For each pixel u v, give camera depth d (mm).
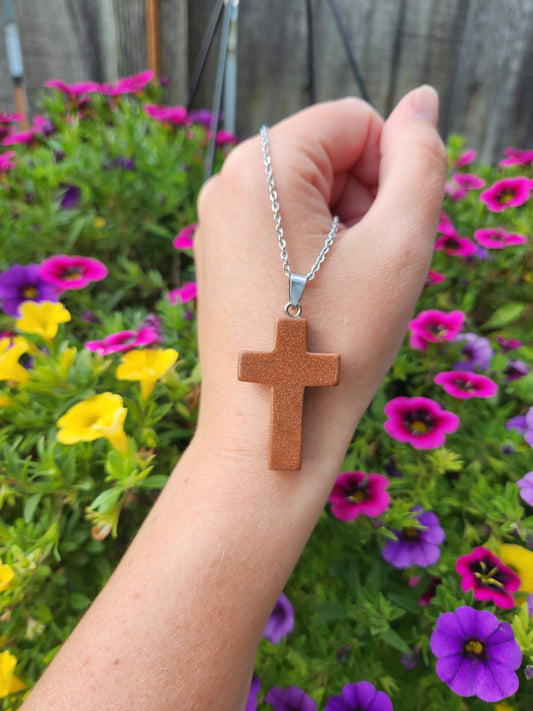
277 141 164
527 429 187
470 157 326
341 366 145
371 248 149
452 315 229
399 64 450
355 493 181
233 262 152
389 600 178
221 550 122
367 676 170
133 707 106
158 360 175
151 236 300
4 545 164
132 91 328
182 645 112
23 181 294
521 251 276
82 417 161
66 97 347
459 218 304
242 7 413
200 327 165
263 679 168
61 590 173
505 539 187
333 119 176
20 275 230
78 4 382
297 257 150
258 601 122
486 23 448
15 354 176
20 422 183
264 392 143
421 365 238
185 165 314
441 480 199
